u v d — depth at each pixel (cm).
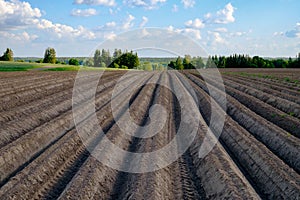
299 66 9650
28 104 2156
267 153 1249
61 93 2747
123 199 970
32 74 4603
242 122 1914
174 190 1056
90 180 1025
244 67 10088
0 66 6531
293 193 948
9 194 935
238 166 1281
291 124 1712
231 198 919
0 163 1145
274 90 2884
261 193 1069
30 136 1402
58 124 1661
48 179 1096
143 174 1091
